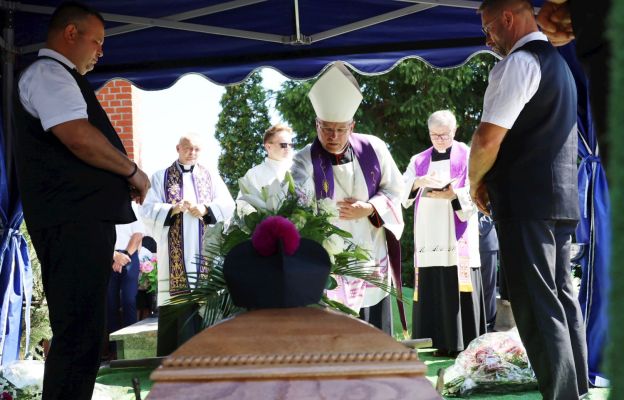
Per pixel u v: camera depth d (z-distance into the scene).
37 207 3.19
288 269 1.21
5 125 4.93
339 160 4.60
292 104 15.14
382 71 5.59
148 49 5.61
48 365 3.10
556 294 3.25
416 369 1.04
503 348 4.73
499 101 3.27
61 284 3.14
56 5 4.97
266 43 5.62
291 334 1.06
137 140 13.39
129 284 7.54
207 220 6.52
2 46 4.90
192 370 1.03
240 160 16.56
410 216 13.61
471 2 5.18
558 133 3.32
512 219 3.28
